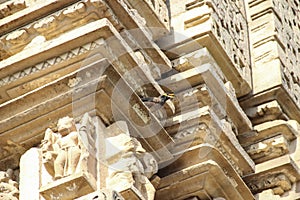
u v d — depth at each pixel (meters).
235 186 22.06
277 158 23.36
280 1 26.86
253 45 25.09
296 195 23.08
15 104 20.47
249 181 23.23
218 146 22.30
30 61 20.55
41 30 20.83
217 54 23.09
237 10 25.28
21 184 20.06
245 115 23.48
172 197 21.64
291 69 25.30
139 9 22.23
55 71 20.47
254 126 23.77
